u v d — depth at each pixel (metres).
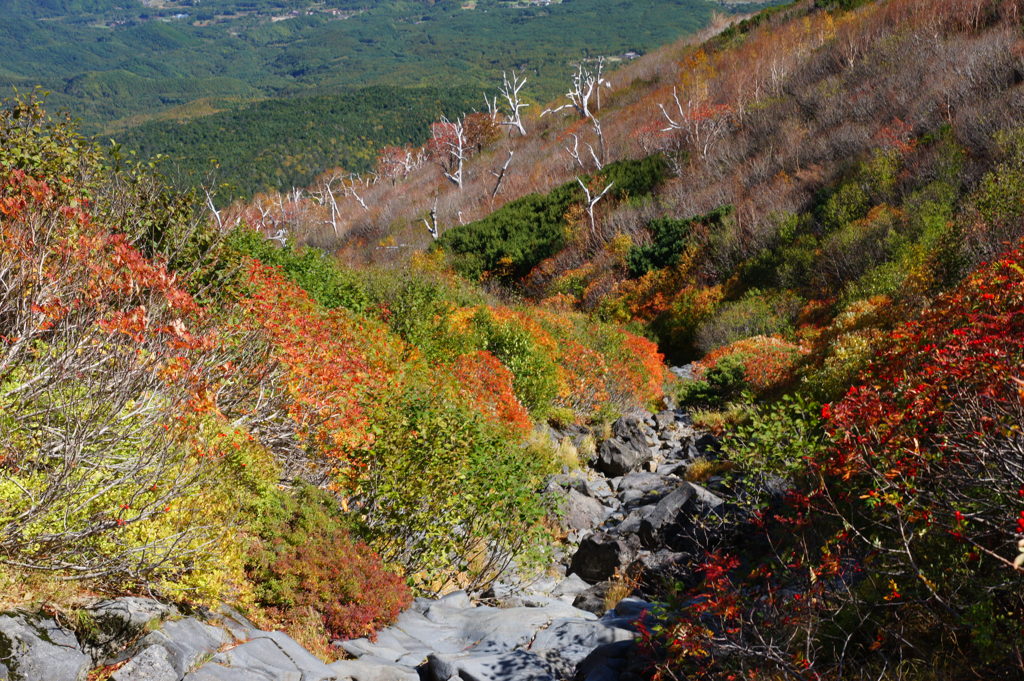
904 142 29.62
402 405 7.86
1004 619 3.54
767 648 3.87
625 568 7.62
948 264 15.40
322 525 5.98
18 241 4.58
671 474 11.77
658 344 30.02
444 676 4.81
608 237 37.72
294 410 7.00
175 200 8.84
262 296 9.02
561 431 14.08
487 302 25.08
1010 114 25.14
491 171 58.75
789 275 27.47
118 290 5.10
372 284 17.19
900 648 3.81
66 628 3.72
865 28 44.69
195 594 4.55
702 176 39.44
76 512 4.00
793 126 37.97
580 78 68.88
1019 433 3.65
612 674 4.70
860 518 5.57
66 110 8.23
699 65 58.31
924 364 5.51
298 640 4.96
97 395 4.39
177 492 4.47
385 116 168.50
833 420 5.07
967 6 38.47
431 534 6.93
